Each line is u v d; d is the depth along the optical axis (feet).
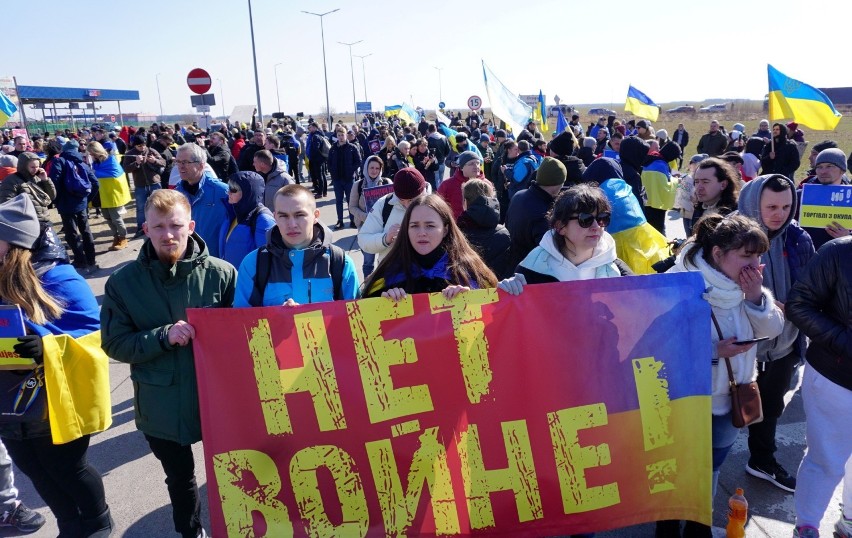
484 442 8.49
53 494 9.50
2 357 8.68
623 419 8.62
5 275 8.53
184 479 9.09
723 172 13.75
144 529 10.80
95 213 43.45
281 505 8.29
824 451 9.12
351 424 8.36
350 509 8.38
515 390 8.53
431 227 9.04
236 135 53.78
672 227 35.81
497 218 13.41
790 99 27.04
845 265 8.50
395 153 35.86
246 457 8.23
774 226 11.02
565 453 8.55
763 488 11.52
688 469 8.70
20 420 8.84
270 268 9.12
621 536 10.30
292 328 8.30
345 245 32.68
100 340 9.32
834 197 13.15
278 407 8.28
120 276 8.53
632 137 19.81
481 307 8.52
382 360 8.41
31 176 23.82
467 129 65.62
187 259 8.57
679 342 8.67
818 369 9.04
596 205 8.70
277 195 9.03
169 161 36.01
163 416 8.55
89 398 9.10
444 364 8.48
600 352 8.61
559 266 9.29
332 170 36.81
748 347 8.52
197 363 8.20
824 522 10.66
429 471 8.43
